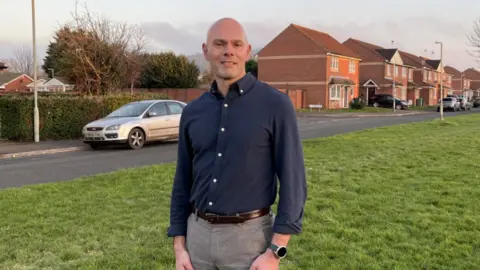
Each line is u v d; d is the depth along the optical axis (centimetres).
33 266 424
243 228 231
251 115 229
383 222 541
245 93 233
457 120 2567
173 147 1498
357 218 558
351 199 654
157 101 1580
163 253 448
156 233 511
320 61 4847
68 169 1043
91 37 3066
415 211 588
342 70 5131
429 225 527
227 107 233
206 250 238
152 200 661
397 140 1436
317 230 514
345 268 409
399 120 2936
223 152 230
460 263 416
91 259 436
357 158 1041
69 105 1805
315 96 4891
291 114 231
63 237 498
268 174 233
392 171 872
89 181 804
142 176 846
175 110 1608
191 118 246
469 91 10144
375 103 5412
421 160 1002
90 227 531
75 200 664
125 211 602
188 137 251
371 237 488
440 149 1188
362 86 5866
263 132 228
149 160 1183
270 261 227
